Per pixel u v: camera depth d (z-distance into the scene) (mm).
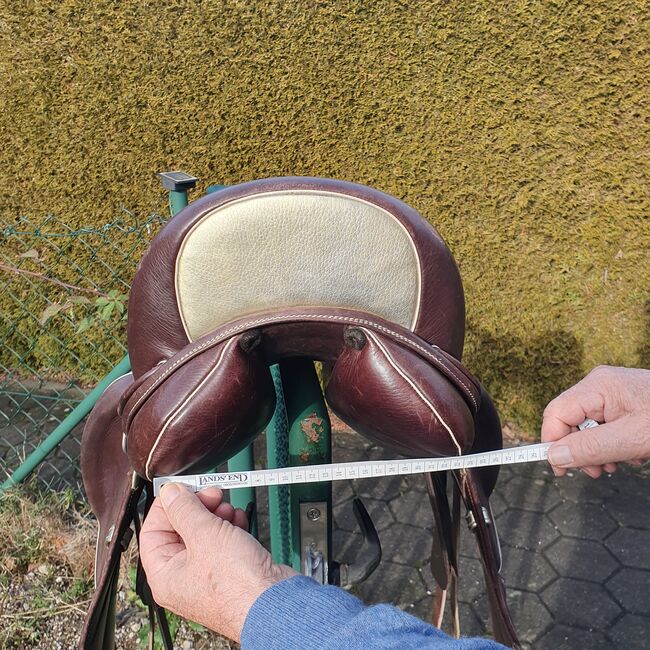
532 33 2338
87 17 2650
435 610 1240
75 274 3062
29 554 2123
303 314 820
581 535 2416
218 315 855
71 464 2742
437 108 2502
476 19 2357
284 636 588
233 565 701
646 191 2449
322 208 841
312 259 845
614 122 2398
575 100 2395
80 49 2709
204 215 843
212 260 841
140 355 892
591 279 2611
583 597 2146
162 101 2717
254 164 2742
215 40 2576
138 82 2715
